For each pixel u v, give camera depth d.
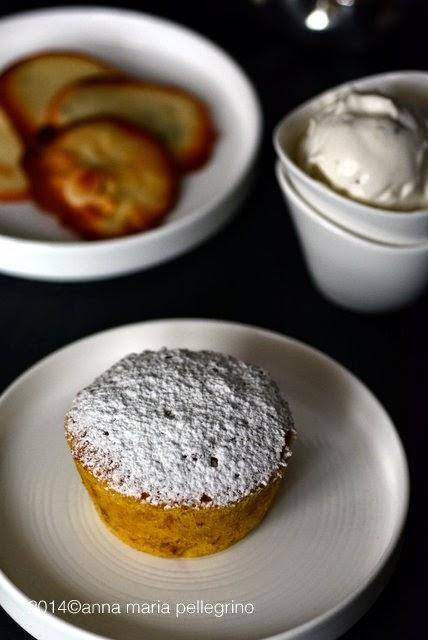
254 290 0.54
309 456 0.47
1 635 0.43
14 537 0.44
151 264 0.54
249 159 0.57
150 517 0.42
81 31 0.66
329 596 0.43
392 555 0.42
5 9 0.70
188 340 0.50
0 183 0.57
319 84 0.64
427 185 0.47
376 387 0.50
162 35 0.65
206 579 0.43
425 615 0.43
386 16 0.64
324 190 0.47
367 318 0.53
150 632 0.42
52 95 0.62
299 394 0.49
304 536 0.44
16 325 0.53
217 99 0.63
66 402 0.48
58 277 0.54
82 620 0.42
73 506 0.45
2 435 0.47
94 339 0.49
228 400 0.44
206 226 0.55
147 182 0.57
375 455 0.47
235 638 0.41
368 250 0.48
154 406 0.43
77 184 0.57
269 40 0.67
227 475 0.42
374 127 0.47
